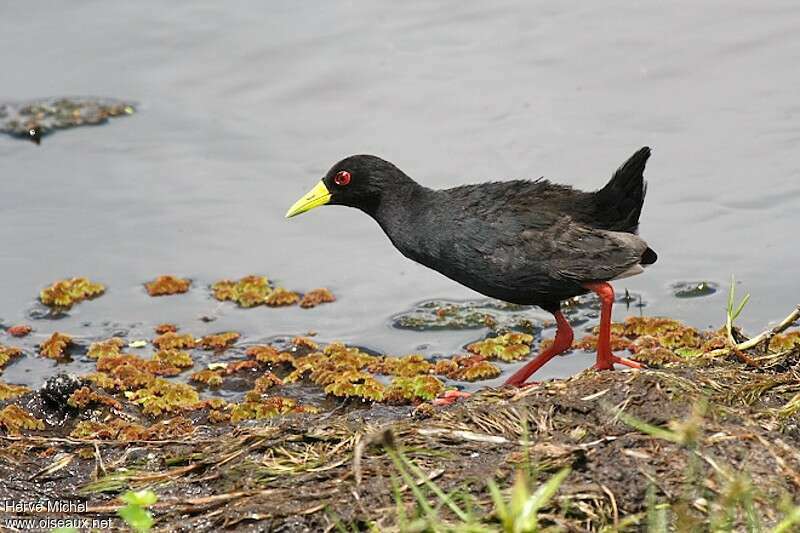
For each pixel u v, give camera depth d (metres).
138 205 16.28
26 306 14.52
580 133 16.75
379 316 14.16
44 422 11.91
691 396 9.92
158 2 19.95
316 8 19.72
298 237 15.79
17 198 16.41
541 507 8.73
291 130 17.34
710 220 15.22
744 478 8.73
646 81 17.72
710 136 16.56
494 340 13.27
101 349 13.39
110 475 10.16
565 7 19.56
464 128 17.02
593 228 11.38
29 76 18.56
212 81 18.38
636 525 8.65
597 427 9.59
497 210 11.48
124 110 17.91
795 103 17.02
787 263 14.39
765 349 12.10
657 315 13.77
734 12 19.06
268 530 9.02
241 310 14.39
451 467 9.33
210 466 10.06
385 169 12.25
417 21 19.44
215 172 16.75
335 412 11.62
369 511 8.98
